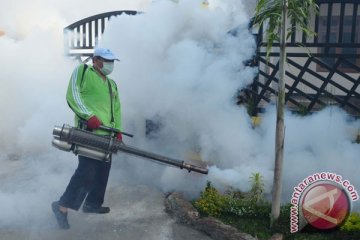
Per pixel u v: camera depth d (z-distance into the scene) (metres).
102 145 3.87
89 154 3.89
